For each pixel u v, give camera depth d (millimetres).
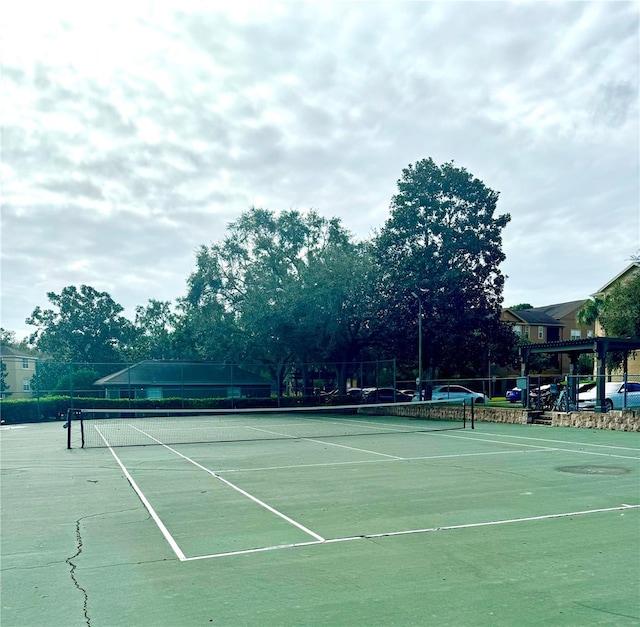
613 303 34781
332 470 12922
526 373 28281
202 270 43688
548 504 9000
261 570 5992
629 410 22484
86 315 74500
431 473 12281
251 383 44000
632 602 5000
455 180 38250
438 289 37500
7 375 64312
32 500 9969
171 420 33344
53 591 5504
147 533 7578
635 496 9617
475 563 6109
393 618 4715
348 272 39594
